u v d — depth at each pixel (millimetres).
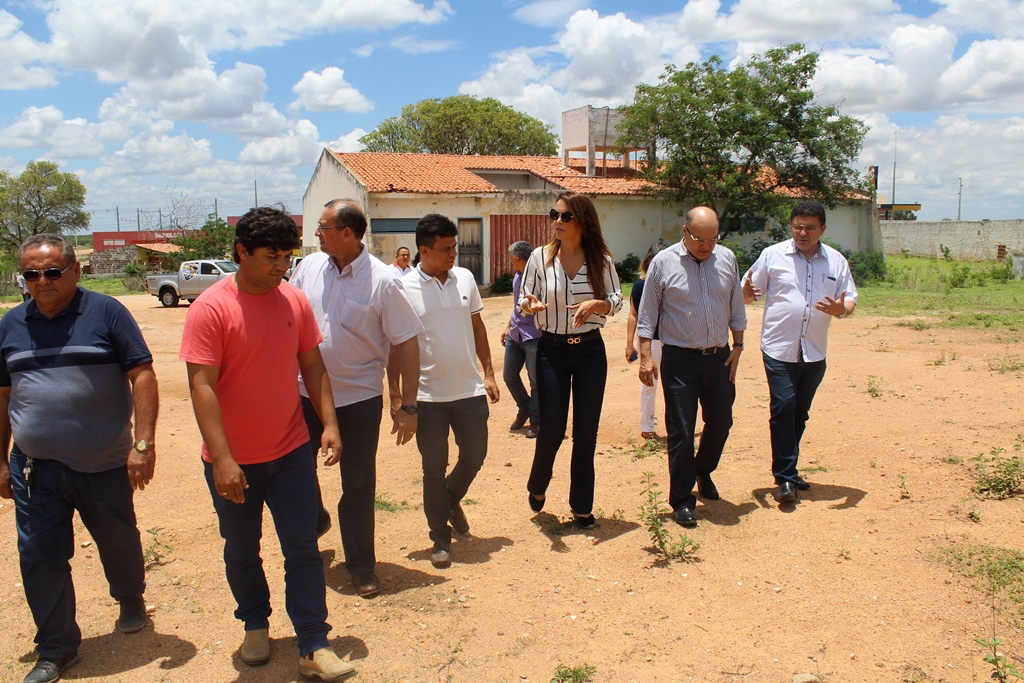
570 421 7578
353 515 3961
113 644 3625
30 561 3330
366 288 3879
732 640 3457
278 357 3291
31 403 3318
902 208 69062
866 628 3492
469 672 3299
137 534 3668
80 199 62156
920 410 7238
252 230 3104
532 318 6879
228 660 3463
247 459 3297
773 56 26234
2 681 3359
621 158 34250
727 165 26516
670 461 4754
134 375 3416
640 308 4773
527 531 4797
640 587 4004
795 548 4324
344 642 3551
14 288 36938
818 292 4918
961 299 19953
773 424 5000
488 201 25531
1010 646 3289
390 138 47125
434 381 4254
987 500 4812
